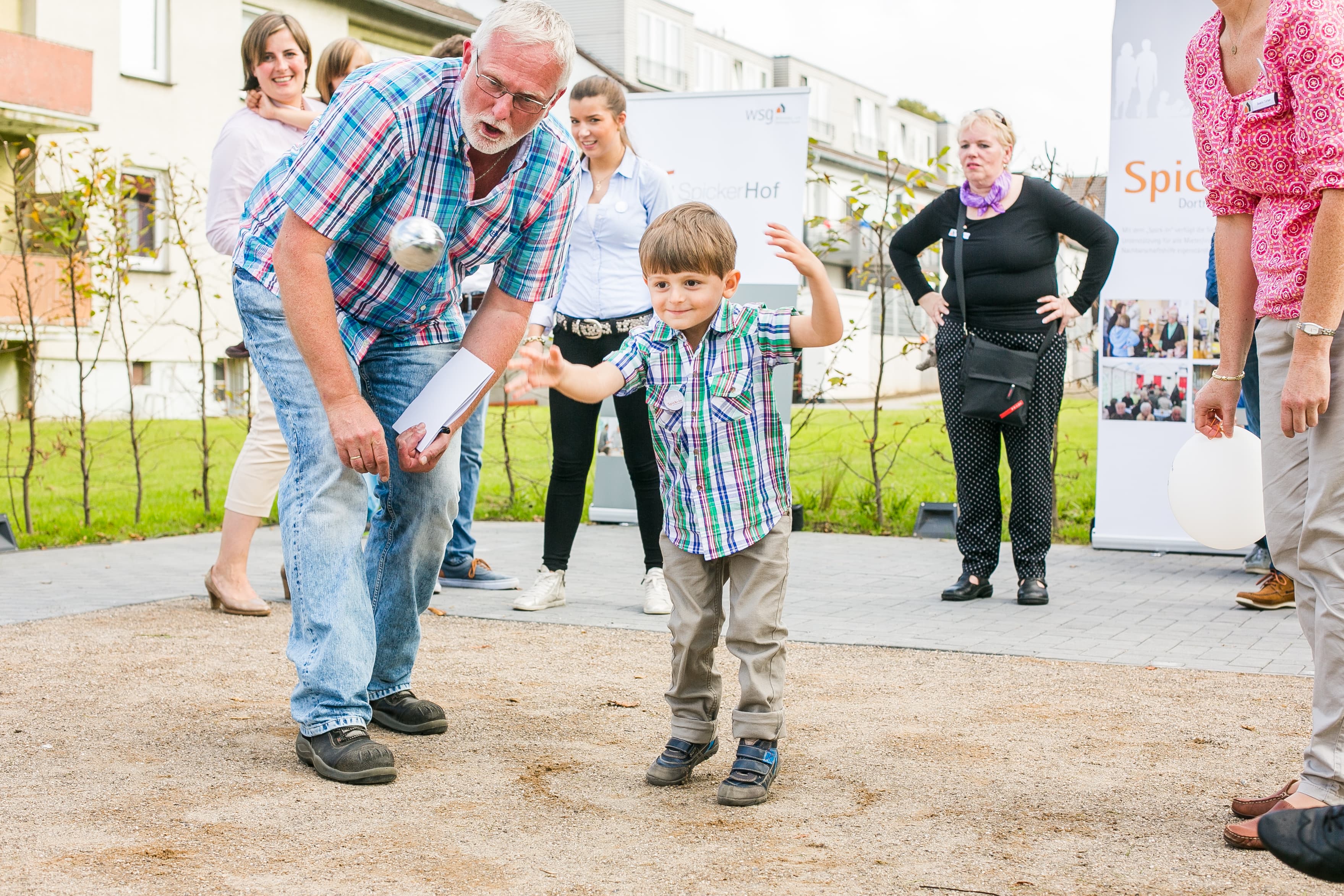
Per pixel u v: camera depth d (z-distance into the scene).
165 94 24.33
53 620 5.23
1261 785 3.05
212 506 9.86
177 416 21.47
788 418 7.78
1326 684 2.65
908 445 14.22
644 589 6.07
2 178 19.66
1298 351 2.63
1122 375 7.35
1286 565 2.82
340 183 2.94
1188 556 7.26
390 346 3.49
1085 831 2.73
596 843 2.67
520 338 3.40
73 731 3.54
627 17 42.94
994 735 3.53
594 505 8.88
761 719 2.99
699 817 2.85
